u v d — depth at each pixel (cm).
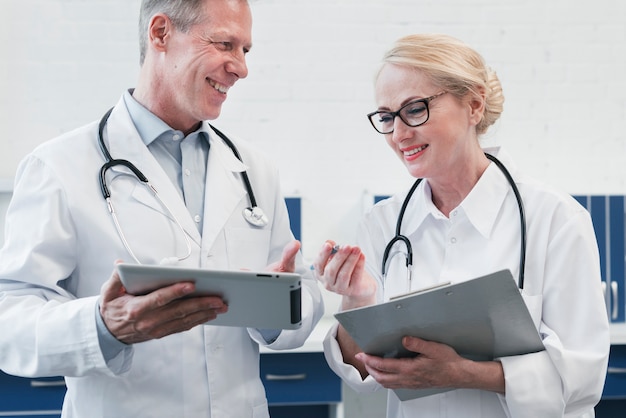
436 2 321
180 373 141
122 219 143
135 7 311
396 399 159
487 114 154
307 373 254
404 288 157
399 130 146
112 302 120
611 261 277
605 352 141
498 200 152
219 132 163
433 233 158
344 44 319
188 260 144
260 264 154
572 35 325
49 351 129
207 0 142
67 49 308
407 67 145
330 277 139
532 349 139
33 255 136
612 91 327
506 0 322
